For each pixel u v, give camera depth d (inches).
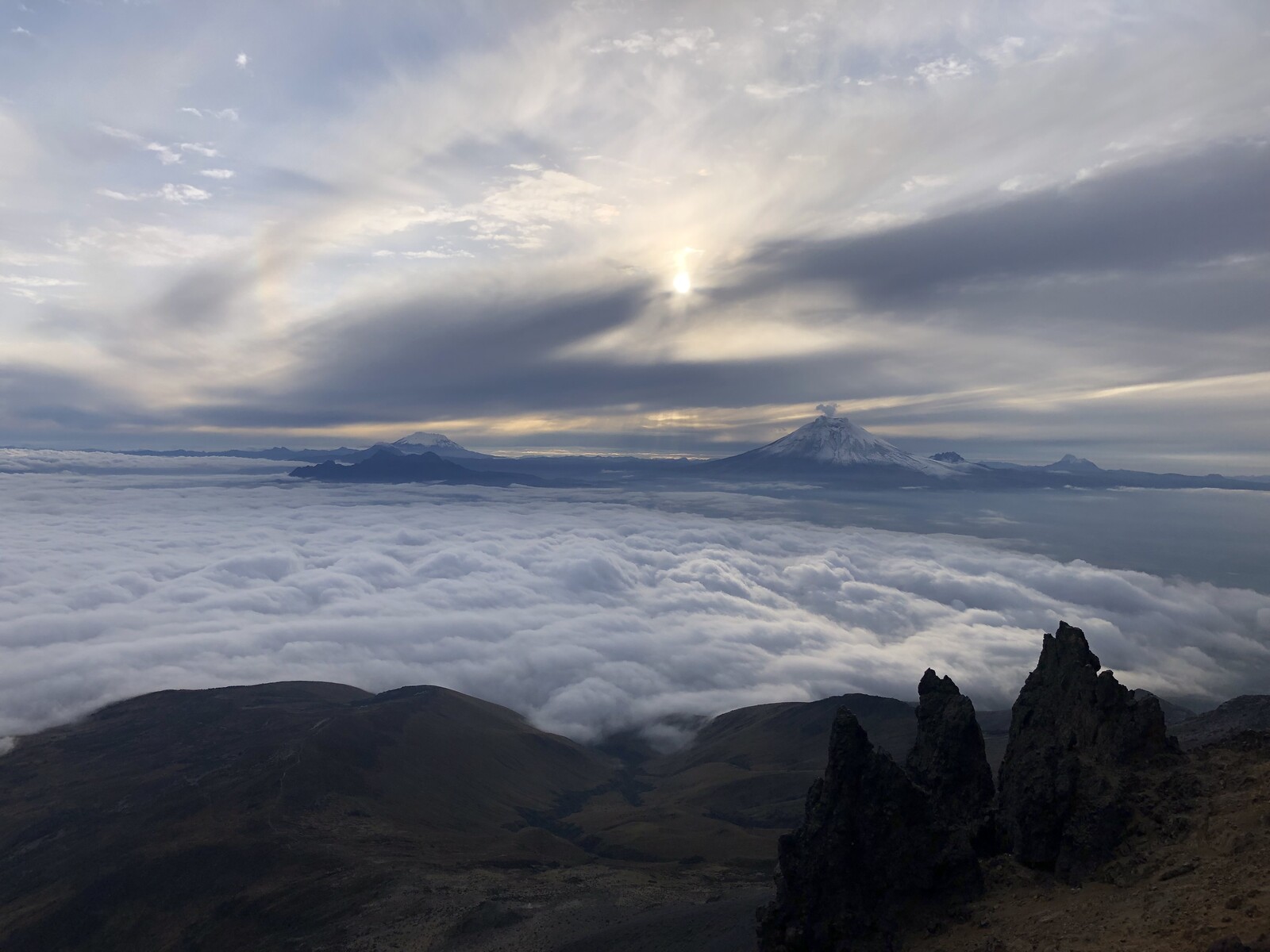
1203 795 1275.8
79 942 3745.1
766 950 1423.5
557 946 2407.7
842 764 1480.1
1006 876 1382.9
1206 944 864.9
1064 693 1619.1
